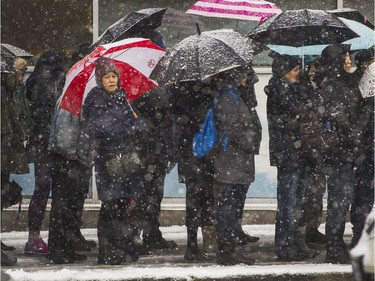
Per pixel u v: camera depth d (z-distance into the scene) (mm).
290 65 17031
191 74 15812
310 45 17734
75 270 16000
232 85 16203
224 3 18453
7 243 20031
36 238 18344
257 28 17047
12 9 22203
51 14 22234
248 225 22062
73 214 17359
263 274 15742
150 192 18016
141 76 17375
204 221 17312
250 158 16328
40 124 18000
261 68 22281
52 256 17172
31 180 21922
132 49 17328
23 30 22219
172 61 16125
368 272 10625
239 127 16078
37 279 15438
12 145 17219
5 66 16172
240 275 15672
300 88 17172
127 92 17391
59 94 17984
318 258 17500
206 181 17000
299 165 17094
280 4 22625
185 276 15578
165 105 17359
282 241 17188
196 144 16344
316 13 17031
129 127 16281
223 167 16203
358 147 16703
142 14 18031
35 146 18125
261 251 18406
